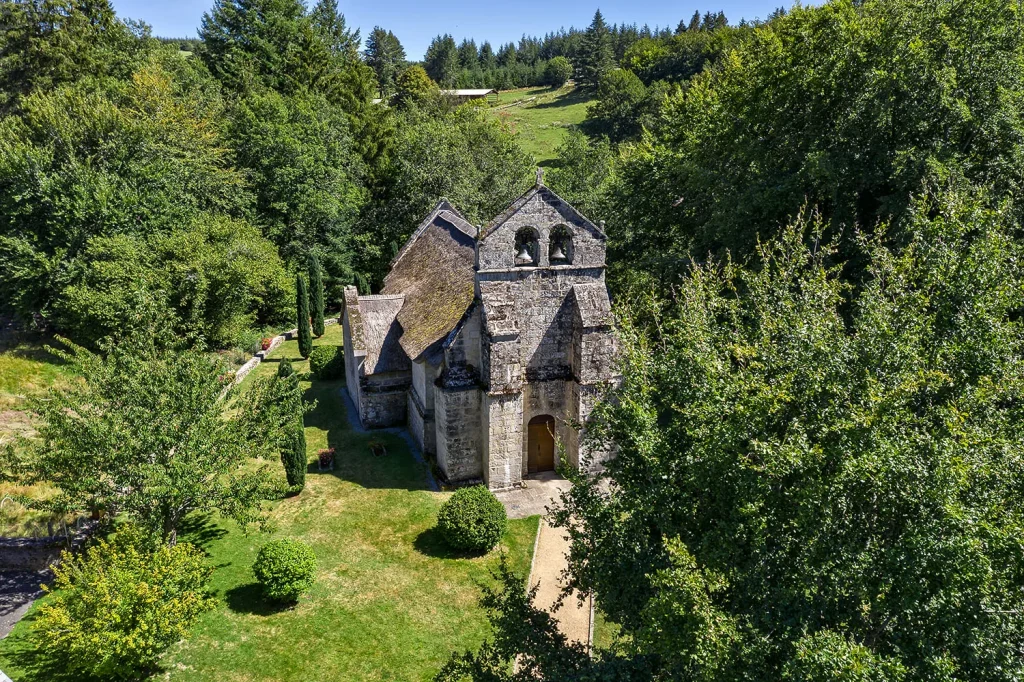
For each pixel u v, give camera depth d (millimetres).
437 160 60969
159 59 59531
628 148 48188
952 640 9633
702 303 16281
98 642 16719
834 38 29266
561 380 28828
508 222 26203
